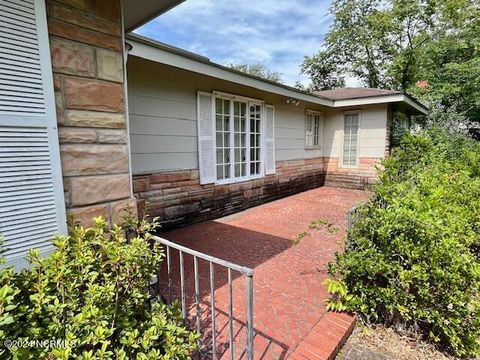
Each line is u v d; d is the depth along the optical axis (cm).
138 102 383
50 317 106
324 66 1753
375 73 1631
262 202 638
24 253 122
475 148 831
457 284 180
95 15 143
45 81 125
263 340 186
